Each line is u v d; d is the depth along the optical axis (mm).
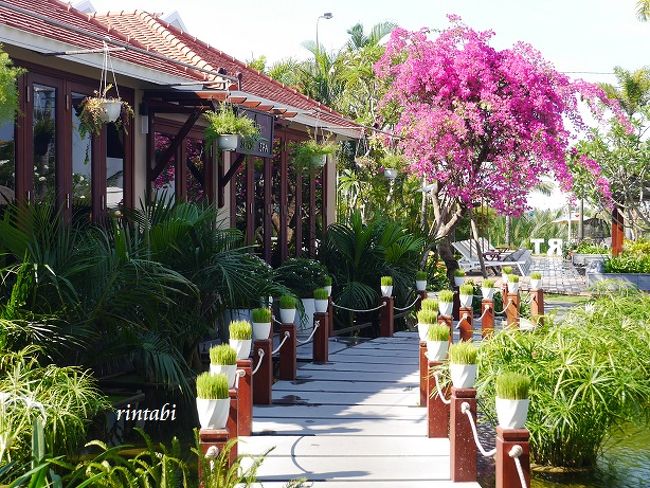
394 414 8609
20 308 7211
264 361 8914
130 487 5078
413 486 6422
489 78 16906
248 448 7391
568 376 7617
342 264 15281
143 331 8562
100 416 7934
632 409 7629
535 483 7641
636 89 34406
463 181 17547
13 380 6219
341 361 11500
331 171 18391
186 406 9242
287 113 13391
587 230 43875
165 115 12273
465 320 11953
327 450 7348
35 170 9156
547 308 19266
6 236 7527
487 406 8008
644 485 7598
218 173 13586
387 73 18094
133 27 15719
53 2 11789
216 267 9297
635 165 24859
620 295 11461
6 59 6586
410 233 17938
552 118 17125
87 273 7875
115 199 10688
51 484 4824
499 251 32844
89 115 8867
